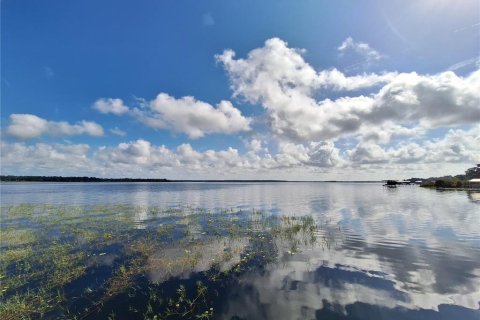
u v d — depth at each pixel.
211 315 9.45
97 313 9.80
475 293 10.90
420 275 12.80
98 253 17.00
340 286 11.67
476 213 32.38
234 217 31.45
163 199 61.47
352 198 62.19
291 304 10.16
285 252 16.69
